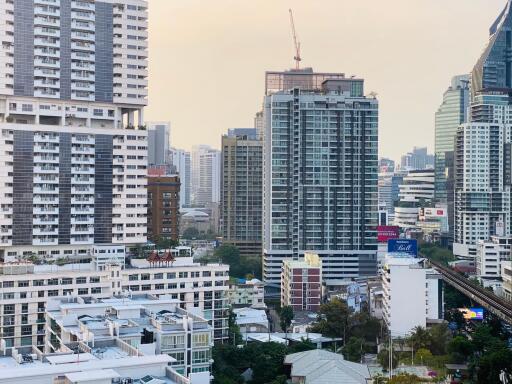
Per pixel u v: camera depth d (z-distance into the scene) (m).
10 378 167.12
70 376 165.88
